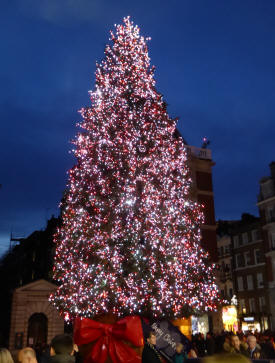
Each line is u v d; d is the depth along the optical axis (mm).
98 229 18969
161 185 20469
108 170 20609
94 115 22031
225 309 32500
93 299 18281
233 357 2172
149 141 20781
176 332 11641
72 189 21266
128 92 21797
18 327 30594
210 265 21266
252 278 45719
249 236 47344
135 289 17656
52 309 30297
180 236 19906
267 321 41531
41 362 5109
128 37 23250
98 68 23266
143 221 18906
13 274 49406
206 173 34781
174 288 18531
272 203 43594
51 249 42875
